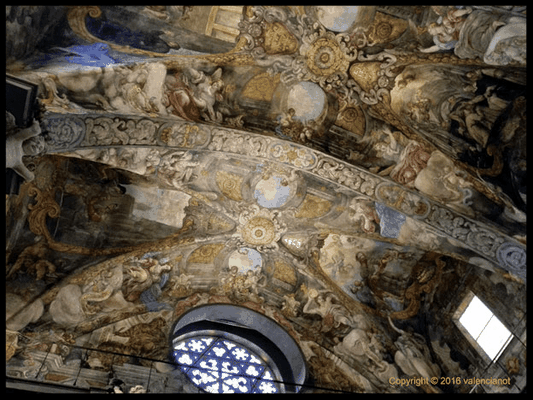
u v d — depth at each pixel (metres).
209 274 15.35
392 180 13.16
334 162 13.43
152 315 14.50
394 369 14.39
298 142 13.31
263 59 12.23
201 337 15.27
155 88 11.96
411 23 11.38
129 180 13.75
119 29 10.81
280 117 13.05
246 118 12.95
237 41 11.74
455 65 11.59
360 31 11.88
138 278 14.50
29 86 10.60
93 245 13.94
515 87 11.30
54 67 10.73
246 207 14.49
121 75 11.55
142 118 12.31
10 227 12.60
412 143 12.76
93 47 10.86
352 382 14.48
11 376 11.77
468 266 14.12
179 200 14.29
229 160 13.65
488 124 11.87
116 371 12.98
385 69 12.30
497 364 12.59
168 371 13.48
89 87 11.34
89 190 13.72
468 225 12.62
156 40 11.23
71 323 13.34
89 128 11.79
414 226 13.45
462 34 10.98
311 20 11.75
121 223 14.16
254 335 15.52
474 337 13.52
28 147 10.69
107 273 14.05
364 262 14.99
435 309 14.66
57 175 13.24
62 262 13.59
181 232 14.60
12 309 12.66
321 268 15.18
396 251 14.59
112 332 13.73
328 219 14.47
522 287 12.63
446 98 12.13
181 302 15.02
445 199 12.73
